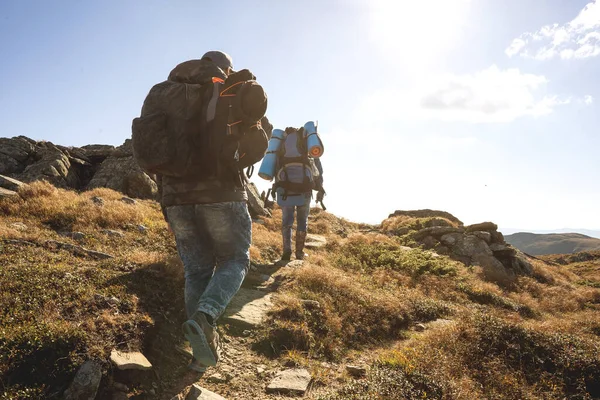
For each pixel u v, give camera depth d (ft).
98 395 9.09
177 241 10.21
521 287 35.47
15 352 9.05
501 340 14.32
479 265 37.81
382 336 16.79
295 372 12.05
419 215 57.93
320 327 15.46
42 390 8.59
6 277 12.39
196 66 9.69
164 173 9.18
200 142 9.03
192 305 9.98
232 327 14.25
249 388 11.02
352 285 20.22
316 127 24.57
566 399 12.03
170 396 10.04
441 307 20.93
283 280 20.30
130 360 10.07
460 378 12.16
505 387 12.00
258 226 34.24
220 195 9.31
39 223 21.15
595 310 31.94
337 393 10.69
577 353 14.01
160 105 9.14
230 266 9.69
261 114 9.24
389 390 10.63
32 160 43.88
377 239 35.12
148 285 14.39
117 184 41.22
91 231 20.75
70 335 9.94
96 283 13.47
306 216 25.89
